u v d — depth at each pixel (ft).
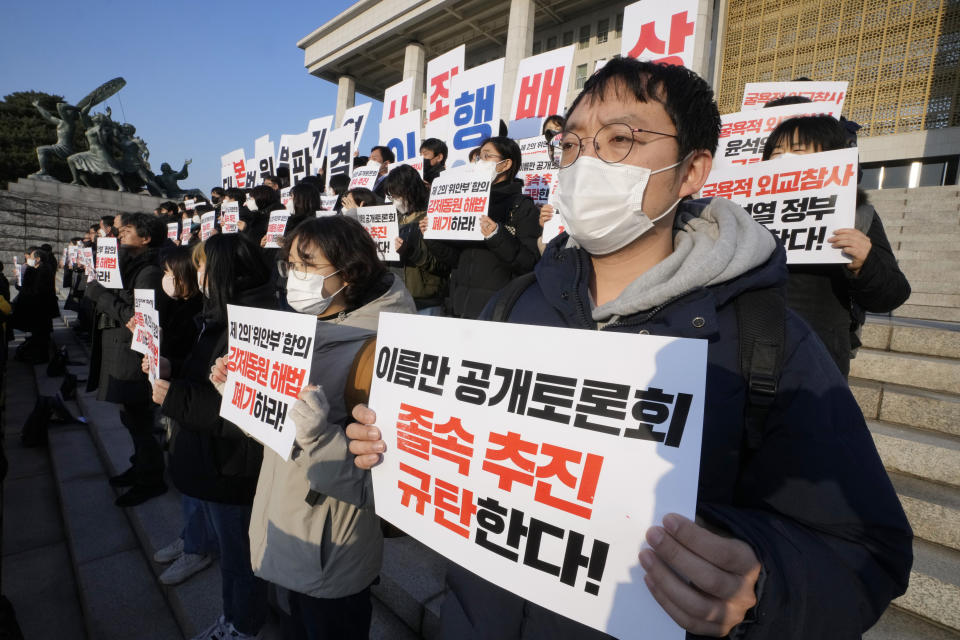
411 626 7.00
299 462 4.66
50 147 60.70
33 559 11.19
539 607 2.81
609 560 2.32
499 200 10.84
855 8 40.78
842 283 5.67
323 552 4.65
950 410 7.66
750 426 2.45
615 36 61.46
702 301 2.55
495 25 67.10
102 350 10.87
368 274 5.33
